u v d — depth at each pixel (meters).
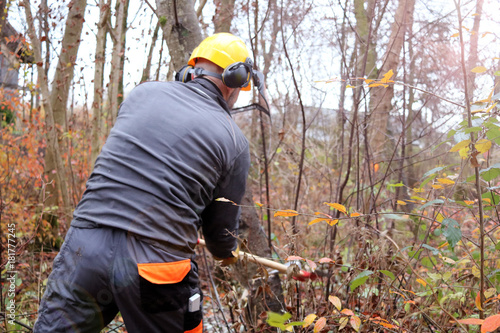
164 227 1.38
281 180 5.39
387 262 1.90
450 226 1.52
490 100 1.52
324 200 4.26
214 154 1.51
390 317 1.83
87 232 1.38
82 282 1.35
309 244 3.16
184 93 1.61
